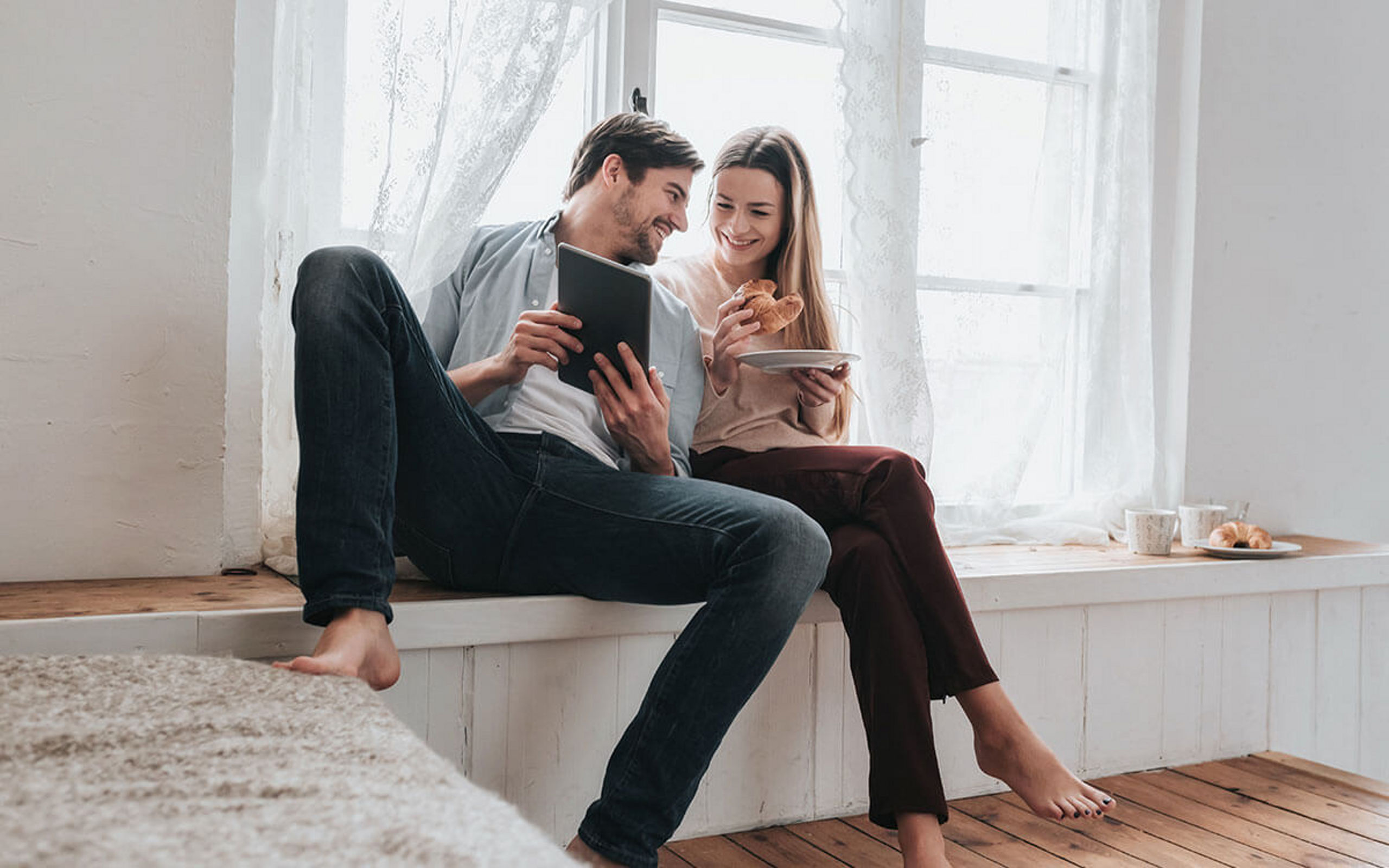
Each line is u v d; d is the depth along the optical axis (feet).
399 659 4.78
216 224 5.57
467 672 5.15
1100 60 8.18
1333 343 9.25
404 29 5.82
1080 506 8.27
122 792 2.28
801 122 7.65
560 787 5.38
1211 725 7.33
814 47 7.66
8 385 5.23
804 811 6.04
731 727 5.82
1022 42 7.99
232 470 5.88
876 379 7.16
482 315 5.80
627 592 5.17
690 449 6.39
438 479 4.89
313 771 2.48
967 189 7.72
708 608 4.76
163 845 1.94
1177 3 8.73
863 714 5.24
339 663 3.91
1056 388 8.05
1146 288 8.30
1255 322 8.93
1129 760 7.03
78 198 5.31
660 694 4.68
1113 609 6.94
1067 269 8.11
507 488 5.06
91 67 5.31
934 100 7.57
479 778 5.20
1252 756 7.44
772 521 4.73
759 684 4.76
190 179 5.51
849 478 5.57
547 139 6.97
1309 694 7.73
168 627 4.59
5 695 2.95
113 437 5.43
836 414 6.69
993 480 7.90
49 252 5.27
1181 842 5.80
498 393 5.57
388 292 4.56
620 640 5.49
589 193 5.95
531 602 5.20
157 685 3.12
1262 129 8.92
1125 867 5.44
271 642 4.75
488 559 5.17
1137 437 8.31
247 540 5.90
